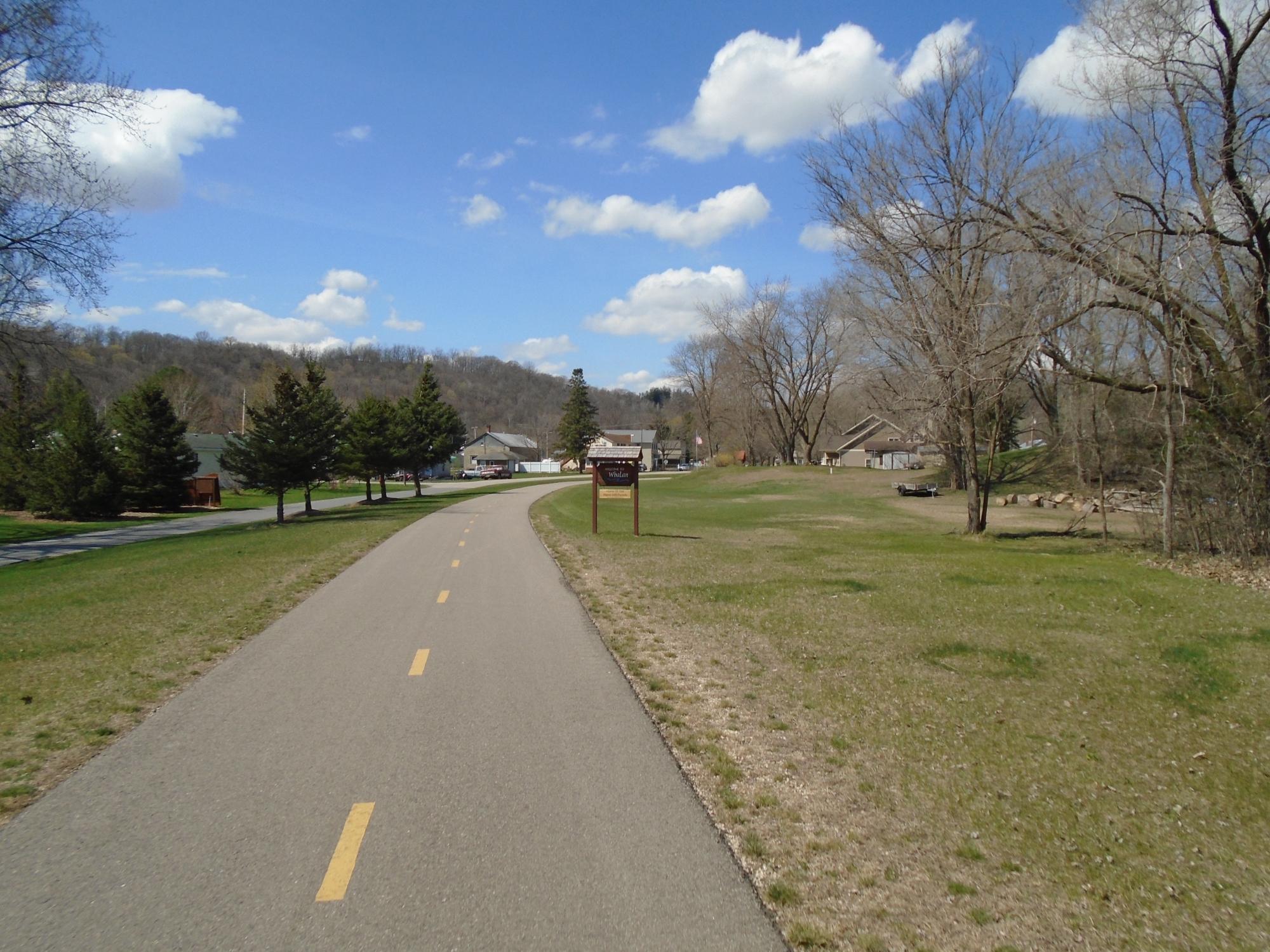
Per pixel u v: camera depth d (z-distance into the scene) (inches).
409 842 176.4
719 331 2827.3
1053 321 722.8
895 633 399.5
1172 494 730.8
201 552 815.1
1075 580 584.7
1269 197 623.5
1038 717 269.4
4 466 1734.7
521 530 1042.1
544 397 7219.5
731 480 2568.9
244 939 139.4
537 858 168.4
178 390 3134.8
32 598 543.8
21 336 994.1
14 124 858.1
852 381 2329.0
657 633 402.9
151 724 261.1
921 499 1854.1
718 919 145.6
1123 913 149.4
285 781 211.8
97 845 175.9
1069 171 759.1
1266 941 140.9
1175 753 237.5
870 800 199.3
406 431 2098.9
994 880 161.2
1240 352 673.6
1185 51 631.8
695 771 218.1
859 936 140.7
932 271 854.5
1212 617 445.7
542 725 257.4
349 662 343.9
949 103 868.6
